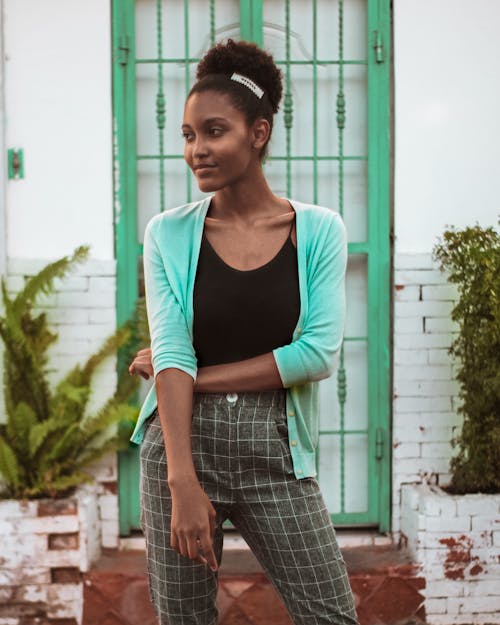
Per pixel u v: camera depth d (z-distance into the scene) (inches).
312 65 159.6
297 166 161.0
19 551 142.9
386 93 157.4
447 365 157.4
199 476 76.7
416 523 148.6
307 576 77.2
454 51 156.1
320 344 76.1
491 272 140.1
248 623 143.1
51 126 154.0
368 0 156.5
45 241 154.9
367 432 162.2
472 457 147.8
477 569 146.3
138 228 160.1
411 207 156.8
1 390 152.8
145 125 159.5
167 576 77.7
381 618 145.9
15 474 144.0
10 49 152.9
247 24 156.8
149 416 80.6
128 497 158.9
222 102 73.3
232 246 77.6
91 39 153.8
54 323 154.7
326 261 78.0
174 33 158.9
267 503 76.7
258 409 76.7
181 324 76.5
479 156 157.0
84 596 144.1
